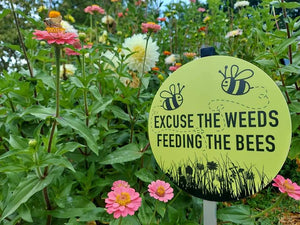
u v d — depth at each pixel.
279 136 0.88
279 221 1.80
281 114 0.88
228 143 0.96
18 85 1.36
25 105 1.41
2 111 1.45
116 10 3.71
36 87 1.50
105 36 2.70
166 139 1.10
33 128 1.51
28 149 0.95
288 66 1.21
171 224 1.14
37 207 1.16
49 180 1.03
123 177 1.47
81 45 1.57
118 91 1.82
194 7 3.87
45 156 1.01
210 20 3.58
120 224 1.03
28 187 1.02
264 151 0.90
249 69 0.96
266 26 1.68
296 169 2.46
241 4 3.25
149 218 1.15
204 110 1.02
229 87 0.99
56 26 1.02
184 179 1.04
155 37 3.51
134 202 0.86
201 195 1.00
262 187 0.89
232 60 1.00
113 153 1.37
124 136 1.65
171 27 3.72
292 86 1.48
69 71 2.05
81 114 1.35
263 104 0.92
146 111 1.53
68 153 1.43
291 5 1.25
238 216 1.25
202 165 1.01
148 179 1.28
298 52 1.33
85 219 1.12
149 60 1.94
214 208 1.02
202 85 1.04
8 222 1.06
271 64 1.30
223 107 0.99
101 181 1.32
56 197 1.15
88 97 1.79
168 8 3.67
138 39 1.97
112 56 1.91
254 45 2.71
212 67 1.03
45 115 1.06
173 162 1.08
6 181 1.21
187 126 1.06
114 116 1.58
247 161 0.93
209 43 3.50
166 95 1.12
